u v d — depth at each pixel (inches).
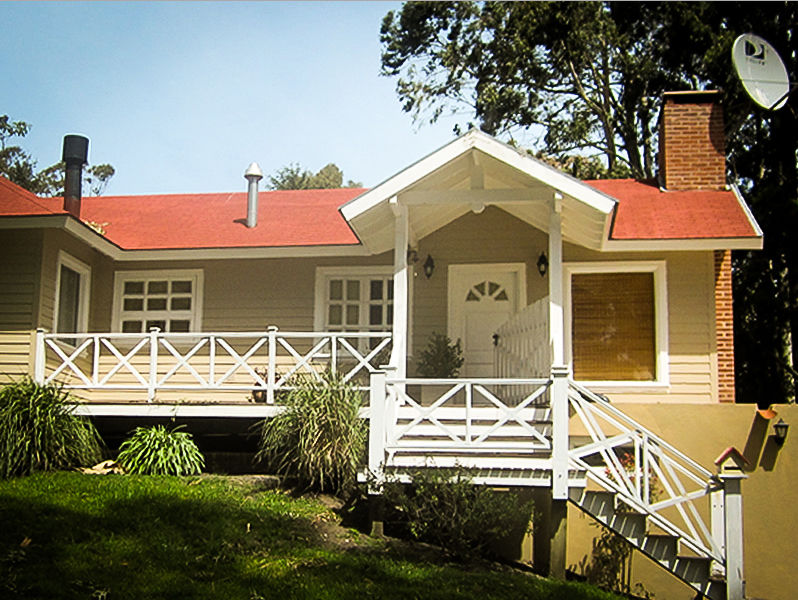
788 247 754.8
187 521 375.2
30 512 370.0
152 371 496.1
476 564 382.3
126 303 608.1
